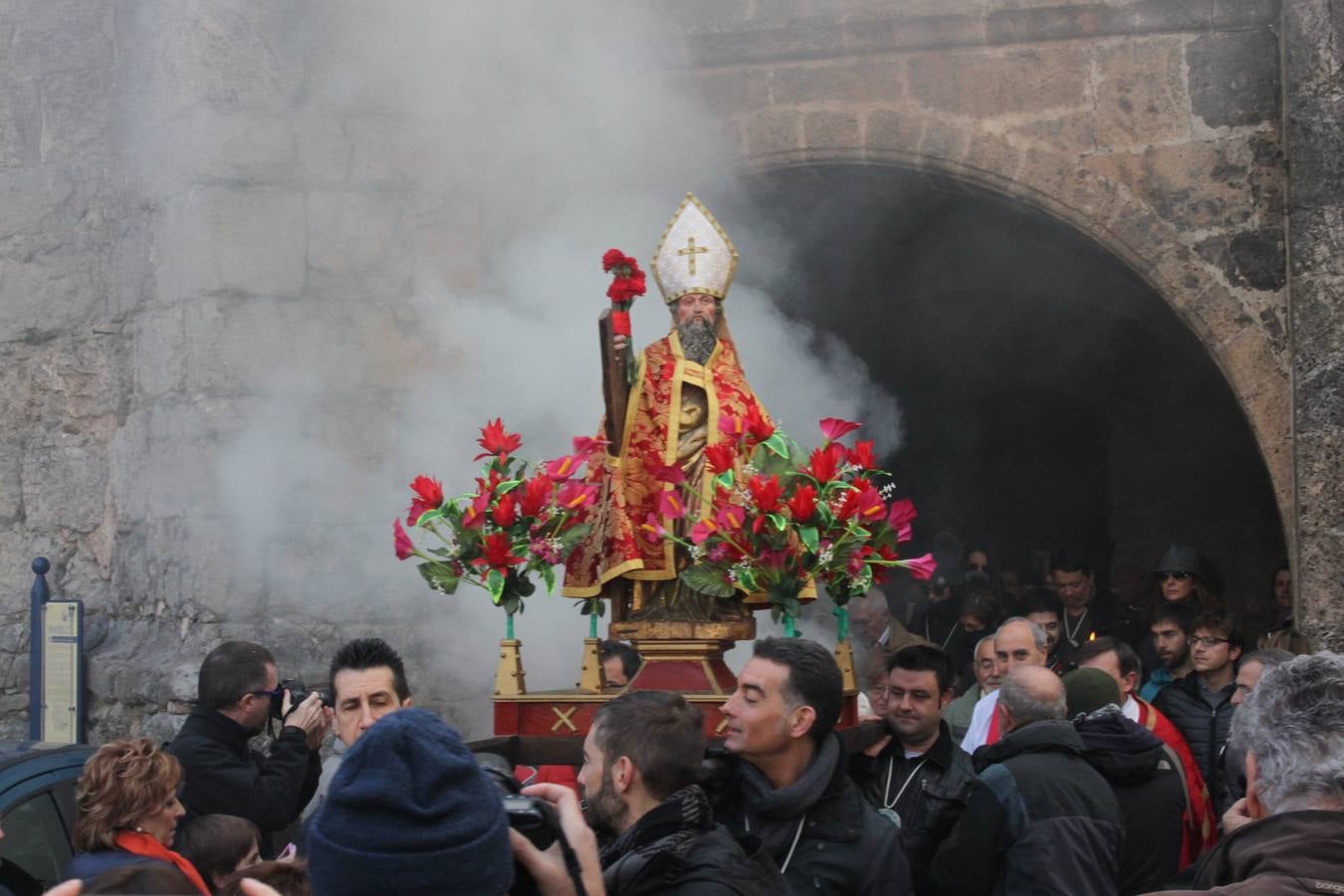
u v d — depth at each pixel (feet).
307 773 16.46
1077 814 13.70
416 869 7.68
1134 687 18.83
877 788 14.75
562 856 9.10
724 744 12.93
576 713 15.01
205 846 13.43
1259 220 27.99
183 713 26.03
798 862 11.98
